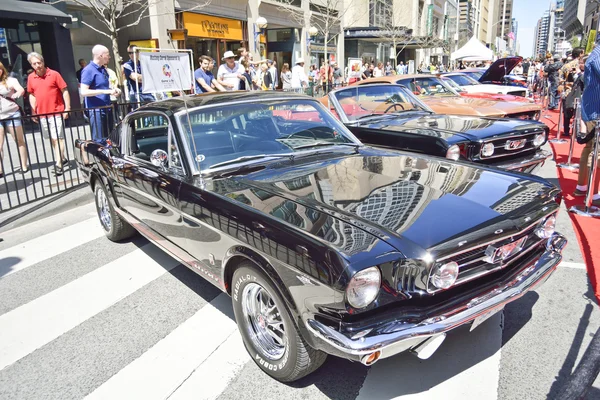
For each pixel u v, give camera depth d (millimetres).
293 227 2459
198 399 2666
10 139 10484
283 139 3898
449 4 65375
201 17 16172
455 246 2283
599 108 5168
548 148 9500
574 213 5488
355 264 2121
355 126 5703
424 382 2693
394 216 2518
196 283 4148
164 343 3236
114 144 4742
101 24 14750
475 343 3027
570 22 93125
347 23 33562
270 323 2742
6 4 10906
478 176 3178
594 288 3688
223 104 3773
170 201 3469
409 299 2283
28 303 3928
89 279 4320
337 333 2178
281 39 23547
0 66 7137
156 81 6539
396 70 28438
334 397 2617
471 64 34156
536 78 23125
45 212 6316
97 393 2768
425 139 4996
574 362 2799
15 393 2809
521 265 2719
